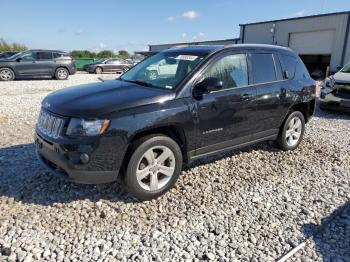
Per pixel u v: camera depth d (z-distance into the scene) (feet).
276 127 16.93
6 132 20.79
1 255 8.93
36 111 27.78
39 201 11.75
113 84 13.94
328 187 13.91
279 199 12.68
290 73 17.37
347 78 28.32
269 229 10.62
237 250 9.52
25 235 9.78
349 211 11.91
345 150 18.98
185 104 12.34
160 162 12.15
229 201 12.34
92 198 12.08
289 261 9.09
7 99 34.14
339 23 81.25
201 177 14.29
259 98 15.16
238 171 15.20
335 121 27.14
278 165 16.19
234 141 14.73
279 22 96.37
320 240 10.10
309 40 89.97
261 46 16.29
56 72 61.16
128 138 11.04
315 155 17.92
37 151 12.67
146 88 12.96
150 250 9.36
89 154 10.60
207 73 13.32
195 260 9.01
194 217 11.16
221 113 13.57
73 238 9.76
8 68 56.95
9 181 13.24
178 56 14.62
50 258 8.87
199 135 13.08
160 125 11.71
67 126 10.84
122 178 11.55
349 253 9.50
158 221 10.84
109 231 10.18
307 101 18.16
